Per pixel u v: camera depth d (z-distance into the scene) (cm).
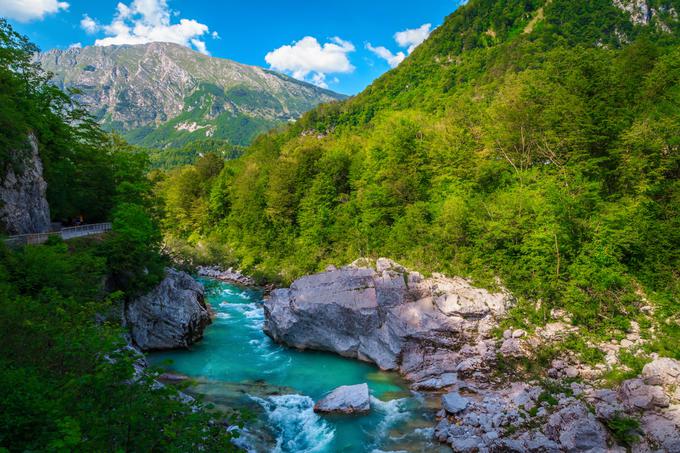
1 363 1098
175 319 3366
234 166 10906
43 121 3803
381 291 3431
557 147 4000
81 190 4375
